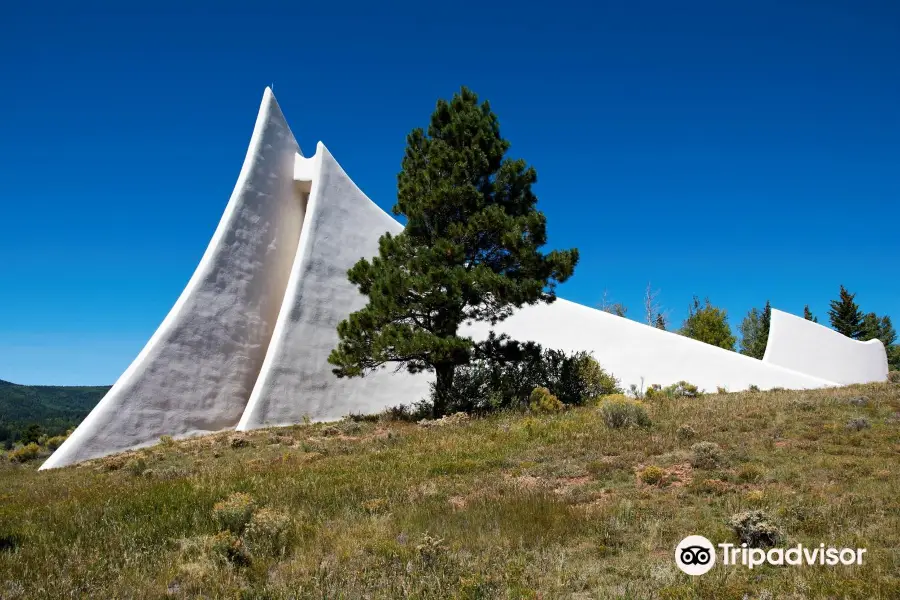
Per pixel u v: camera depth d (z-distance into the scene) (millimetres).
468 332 22672
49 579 5707
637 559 5926
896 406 13148
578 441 11469
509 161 18125
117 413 15773
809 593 5012
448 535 6660
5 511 9055
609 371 22688
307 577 5703
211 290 18297
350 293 20109
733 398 16875
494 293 16250
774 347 30125
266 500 8406
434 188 17328
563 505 7465
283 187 21344
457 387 17578
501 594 5254
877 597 4812
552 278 17281
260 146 20766
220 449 14164
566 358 19672
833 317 56188
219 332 18172
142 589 5504
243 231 19547
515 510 7312
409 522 7133
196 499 8703
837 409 13242
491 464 10219
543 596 5234
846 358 31812
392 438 13680
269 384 17328
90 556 6371
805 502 7176
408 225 17750
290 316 18359
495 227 16891
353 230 21094
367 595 5301
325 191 20672
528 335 23156
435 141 18328
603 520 6953
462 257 16578
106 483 11164
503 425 14109
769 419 12391
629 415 12719
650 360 22844
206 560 5969
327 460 11680
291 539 6734
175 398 16812
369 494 8594
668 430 11859
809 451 9719
